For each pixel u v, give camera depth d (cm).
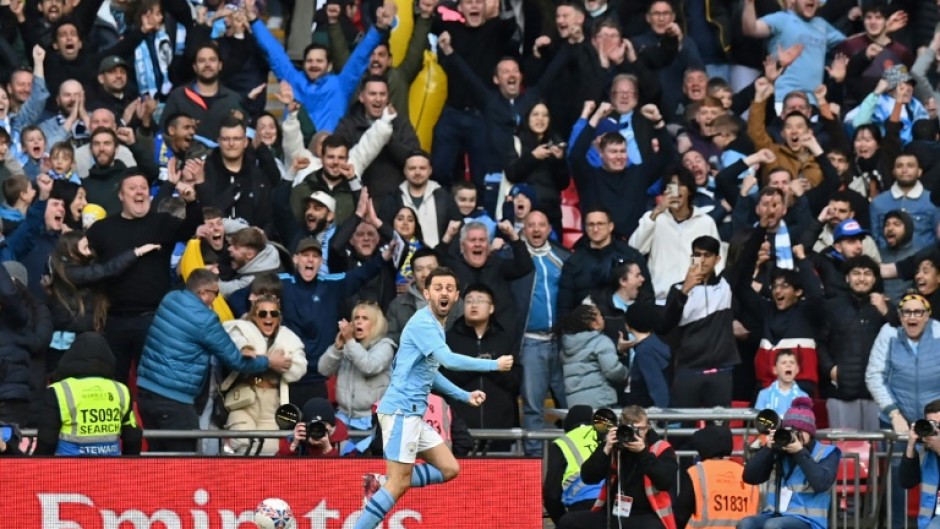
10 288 4438
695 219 5284
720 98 5944
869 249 5428
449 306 3625
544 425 4950
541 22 6253
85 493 3884
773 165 5800
